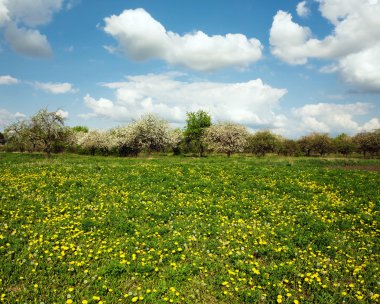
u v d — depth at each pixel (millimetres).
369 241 10133
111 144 56469
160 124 56938
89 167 22453
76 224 10703
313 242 9961
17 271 7527
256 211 12789
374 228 11297
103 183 16688
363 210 13367
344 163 34594
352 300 6969
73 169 21141
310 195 15641
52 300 6586
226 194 15461
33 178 17422
